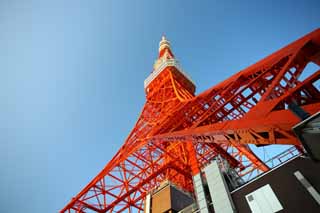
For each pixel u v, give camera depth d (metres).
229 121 13.00
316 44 12.71
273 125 9.02
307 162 14.83
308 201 13.37
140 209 31.67
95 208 32.03
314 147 5.11
